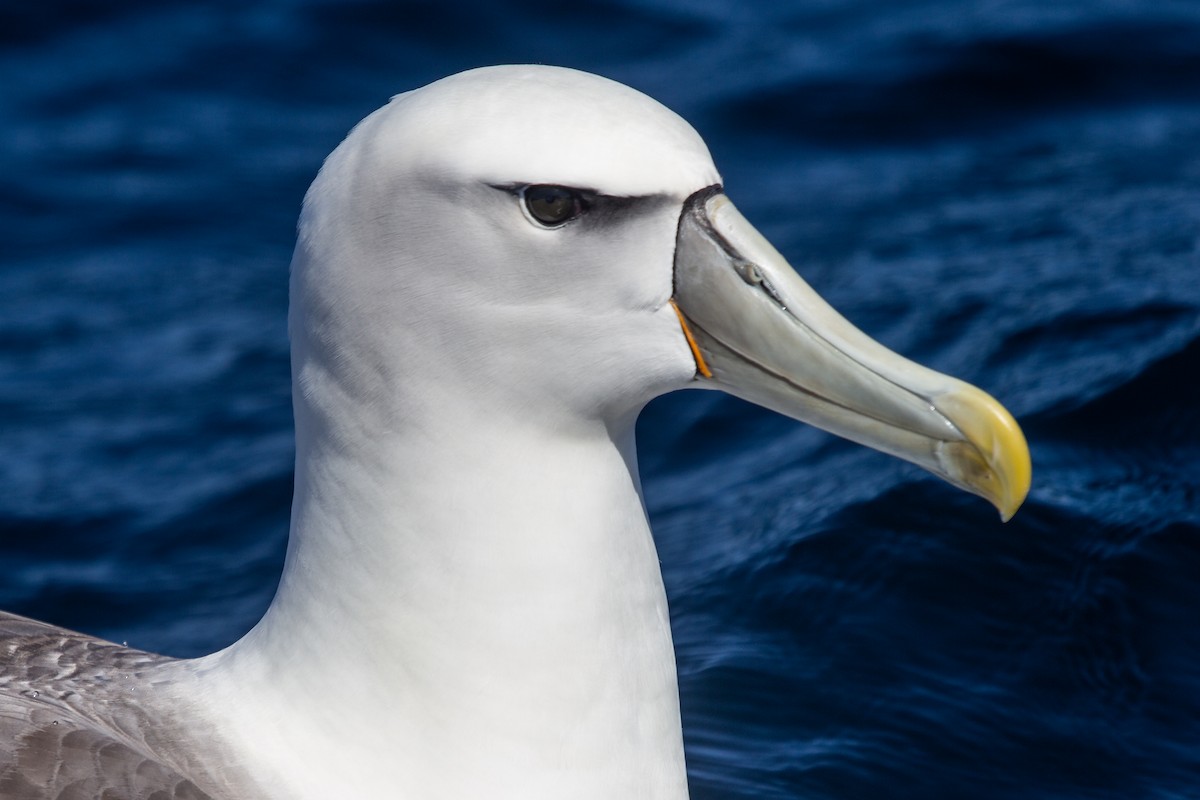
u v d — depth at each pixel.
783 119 21.09
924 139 20.61
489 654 7.84
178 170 21.14
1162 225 17.77
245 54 23.14
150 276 19.25
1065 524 12.80
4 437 16.11
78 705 8.17
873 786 10.89
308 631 7.99
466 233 7.39
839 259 18.02
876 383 7.73
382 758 7.93
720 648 12.14
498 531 7.77
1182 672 11.73
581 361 7.65
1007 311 16.20
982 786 10.95
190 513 14.80
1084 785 11.01
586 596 7.90
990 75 21.27
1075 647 11.92
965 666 11.86
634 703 8.11
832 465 14.30
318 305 7.64
